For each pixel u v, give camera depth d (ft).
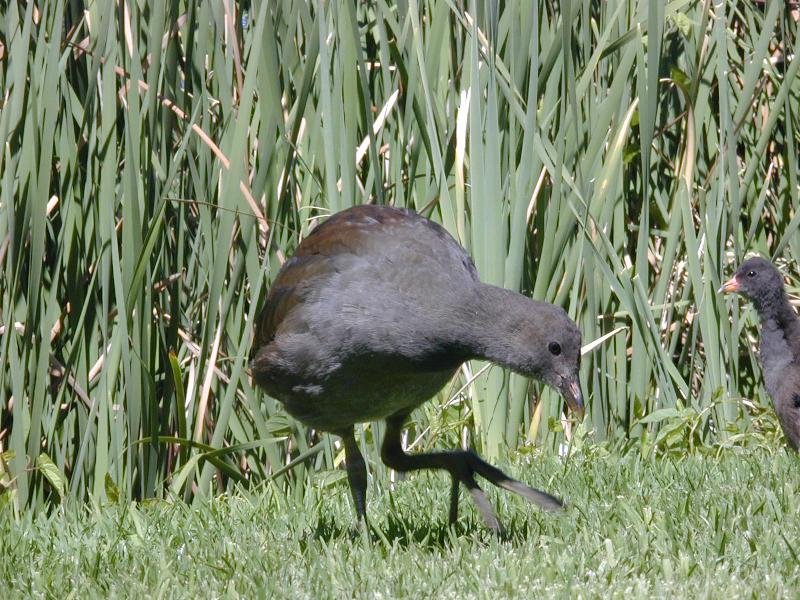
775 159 40.14
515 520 26.30
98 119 32.73
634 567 21.57
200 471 32.65
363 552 23.53
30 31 30.25
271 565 23.18
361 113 34.63
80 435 32.24
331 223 26.35
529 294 35.65
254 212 31.19
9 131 30.40
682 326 38.42
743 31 40.93
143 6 33.53
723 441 34.78
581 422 34.17
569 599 19.95
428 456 25.66
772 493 26.18
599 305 35.83
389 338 23.63
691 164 35.94
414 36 32.35
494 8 33.04
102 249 30.83
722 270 35.78
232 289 31.37
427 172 34.22
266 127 31.12
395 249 24.25
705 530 23.94
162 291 33.47
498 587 20.88
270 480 30.48
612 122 35.88
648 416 34.12
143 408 31.07
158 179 32.04
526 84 34.68
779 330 35.32
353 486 25.98
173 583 22.13
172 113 33.47
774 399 35.40
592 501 27.43
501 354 23.02
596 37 37.06
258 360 26.23
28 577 22.95
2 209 30.94
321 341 24.40
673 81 35.83
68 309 32.83
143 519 27.81
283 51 32.89
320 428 26.21
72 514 28.50
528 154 32.45
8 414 32.32
